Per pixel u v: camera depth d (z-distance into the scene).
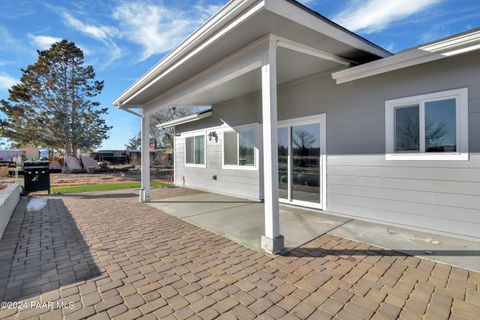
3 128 23.33
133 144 40.50
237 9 2.94
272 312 2.11
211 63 4.36
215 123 8.77
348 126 5.00
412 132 4.21
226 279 2.67
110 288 2.51
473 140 3.59
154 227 4.62
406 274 2.70
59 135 24.19
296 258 3.18
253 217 5.29
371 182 4.69
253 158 7.30
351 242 3.68
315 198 5.70
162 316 2.07
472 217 3.62
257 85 6.26
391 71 4.32
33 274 2.82
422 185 4.08
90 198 7.82
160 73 5.11
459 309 2.09
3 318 2.04
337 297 2.30
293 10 2.98
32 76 22.86
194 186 10.16
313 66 5.02
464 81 3.64
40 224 4.86
